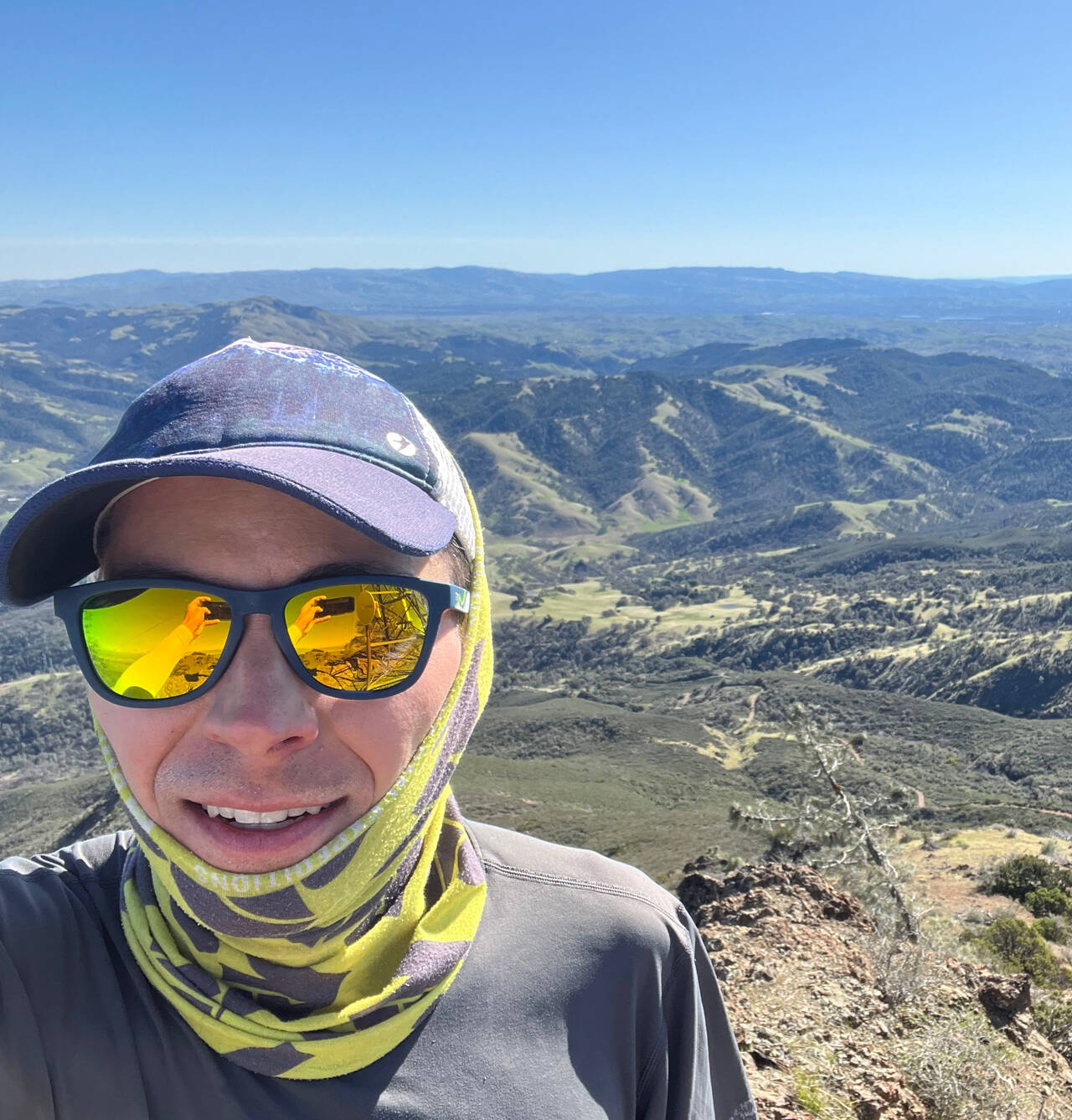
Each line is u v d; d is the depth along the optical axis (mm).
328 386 382
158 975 380
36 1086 365
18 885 399
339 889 369
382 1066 391
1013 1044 2082
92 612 372
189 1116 372
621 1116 446
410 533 353
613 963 458
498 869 483
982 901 5809
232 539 359
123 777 375
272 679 351
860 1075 1592
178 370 383
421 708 391
